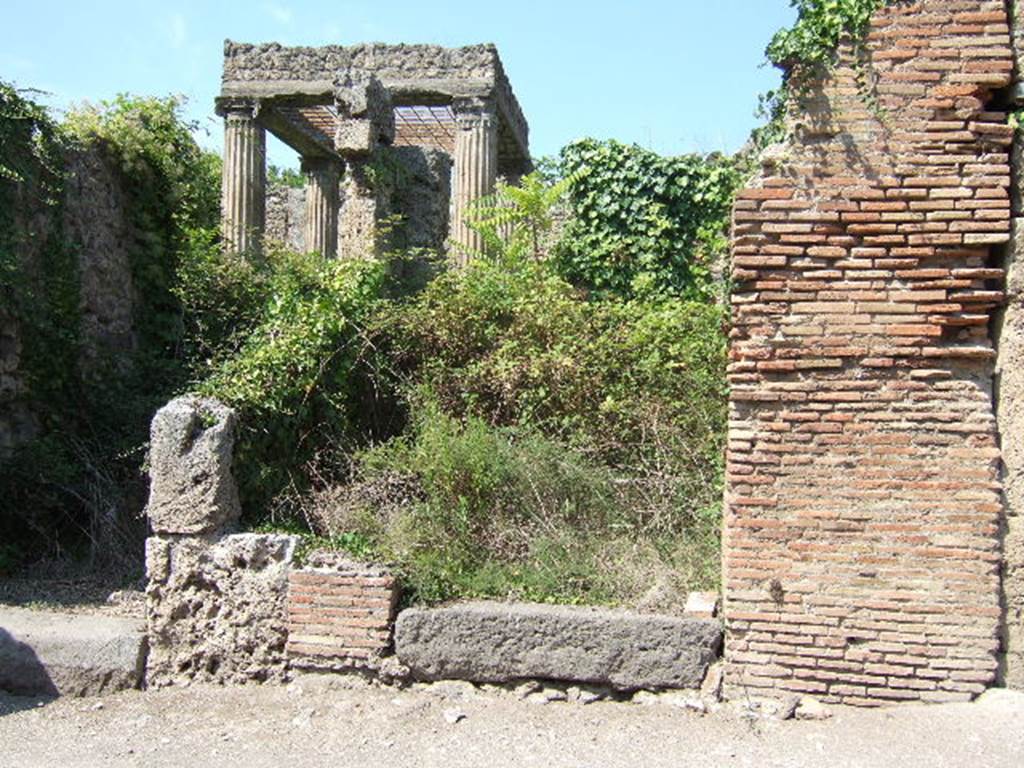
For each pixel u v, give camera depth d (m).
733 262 5.39
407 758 4.87
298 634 5.85
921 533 5.16
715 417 7.73
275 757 4.92
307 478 7.60
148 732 5.29
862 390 5.23
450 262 12.09
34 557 8.22
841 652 5.21
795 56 5.28
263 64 17.36
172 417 6.26
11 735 5.27
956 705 5.08
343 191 13.59
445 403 8.43
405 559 6.09
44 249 8.79
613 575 6.18
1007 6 5.18
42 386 8.73
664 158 11.82
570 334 8.76
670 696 5.39
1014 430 5.15
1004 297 5.17
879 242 5.20
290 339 7.68
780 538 5.28
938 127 5.16
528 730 5.16
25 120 8.52
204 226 11.48
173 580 6.14
